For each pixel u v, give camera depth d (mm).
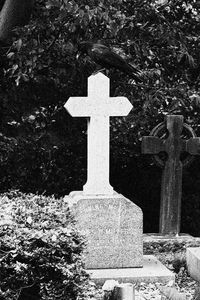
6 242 6906
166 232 11656
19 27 12172
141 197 13984
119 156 13734
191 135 11867
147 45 12750
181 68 13531
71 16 11828
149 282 9070
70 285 7102
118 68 10023
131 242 9461
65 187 13609
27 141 13273
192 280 9617
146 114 12984
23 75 12000
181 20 13484
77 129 13508
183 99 12867
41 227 7266
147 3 12734
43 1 12781
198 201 13812
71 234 7215
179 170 11758
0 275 6934
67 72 13008
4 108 13266
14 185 13414
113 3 11844
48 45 12375
